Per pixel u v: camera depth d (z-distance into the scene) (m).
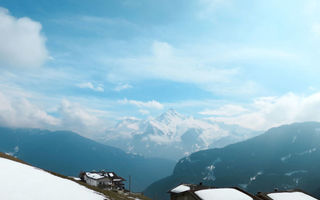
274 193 53.00
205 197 43.78
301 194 53.94
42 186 33.22
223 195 44.47
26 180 33.62
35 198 27.84
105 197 47.25
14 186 29.44
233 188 49.78
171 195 65.12
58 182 40.22
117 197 63.66
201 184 66.25
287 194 52.72
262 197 50.97
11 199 25.50
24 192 28.50
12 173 34.84
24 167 42.41
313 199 52.16
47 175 43.31
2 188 27.62
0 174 32.59
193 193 46.19
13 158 52.94
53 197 30.19
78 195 35.53
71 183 46.34
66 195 32.97
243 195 45.25
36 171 42.97
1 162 39.78
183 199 49.03
